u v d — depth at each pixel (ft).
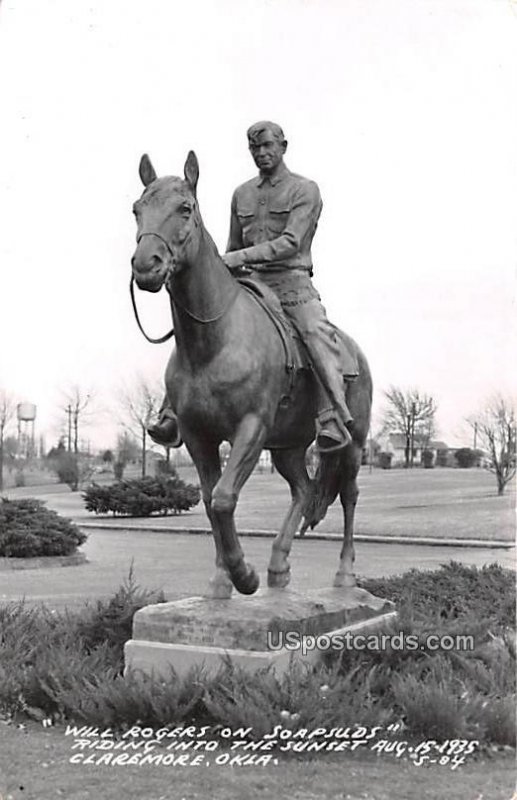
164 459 108.37
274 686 16.39
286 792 14.02
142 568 46.91
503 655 19.85
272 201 19.84
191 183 16.83
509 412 84.07
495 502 77.51
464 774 15.05
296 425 19.75
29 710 17.67
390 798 13.84
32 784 14.28
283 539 20.17
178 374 18.03
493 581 28.89
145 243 15.92
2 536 49.60
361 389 21.31
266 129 19.65
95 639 20.66
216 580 18.72
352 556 21.57
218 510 17.21
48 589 38.60
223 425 17.79
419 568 43.34
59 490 108.88
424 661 18.53
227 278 17.97
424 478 89.81
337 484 21.49
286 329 18.92
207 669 17.13
